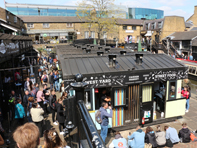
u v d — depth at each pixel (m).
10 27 20.06
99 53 9.54
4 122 8.35
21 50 14.91
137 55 8.09
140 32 45.03
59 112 6.98
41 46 32.59
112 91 7.45
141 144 6.07
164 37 40.19
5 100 8.44
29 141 1.74
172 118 8.95
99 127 7.61
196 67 21.64
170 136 6.88
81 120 1.92
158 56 9.31
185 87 9.95
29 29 36.16
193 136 7.24
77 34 39.59
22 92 11.15
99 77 7.20
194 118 9.52
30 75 14.92
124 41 42.62
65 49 14.28
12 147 6.30
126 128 7.97
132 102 7.88
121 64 8.09
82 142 1.68
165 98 8.43
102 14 32.09
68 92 6.93
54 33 36.44
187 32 36.00
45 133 3.04
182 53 34.03
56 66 15.91
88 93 7.34
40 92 9.29
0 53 8.67
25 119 8.77
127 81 7.55
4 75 11.88
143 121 8.02
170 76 8.20
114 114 7.71
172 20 40.34
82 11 31.59
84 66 7.61
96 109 7.75
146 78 7.82
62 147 3.04
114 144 5.64
